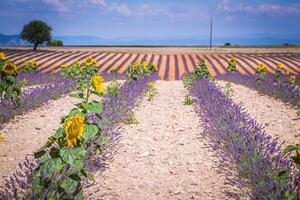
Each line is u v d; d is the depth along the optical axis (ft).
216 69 122.31
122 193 16.56
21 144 23.44
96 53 173.17
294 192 14.12
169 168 19.92
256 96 47.14
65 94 46.55
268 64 130.21
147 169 19.70
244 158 18.24
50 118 31.58
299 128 28.40
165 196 16.42
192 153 22.49
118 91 38.14
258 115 33.73
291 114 34.22
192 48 247.70
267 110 36.37
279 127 28.78
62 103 39.47
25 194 14.30
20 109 32.12
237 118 25.77
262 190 14.66
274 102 41.81
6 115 28.89
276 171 16.33
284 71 111.04
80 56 155.33
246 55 169.78
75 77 53.01
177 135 26.71
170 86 61.05
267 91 48.01
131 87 44.62
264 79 56.75
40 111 34.55
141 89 47.21
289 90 43.68
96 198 15.87
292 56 161.79
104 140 19.42
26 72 80.02
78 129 11.18
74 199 12.44
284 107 38.29
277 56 161.99
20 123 29.14
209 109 31.45
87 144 18.65
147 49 223.30
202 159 21.35
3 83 30.35
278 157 17.26
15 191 13.62
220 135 23.65
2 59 31.17
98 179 17.95
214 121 26.86
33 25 212.02
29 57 148.77
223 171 19.25
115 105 31.50
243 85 63.10
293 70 115.03
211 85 46.29
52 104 38.70
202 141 25.05
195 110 35.50
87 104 15.16
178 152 22.70
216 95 37.11
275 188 14.44
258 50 219.41
